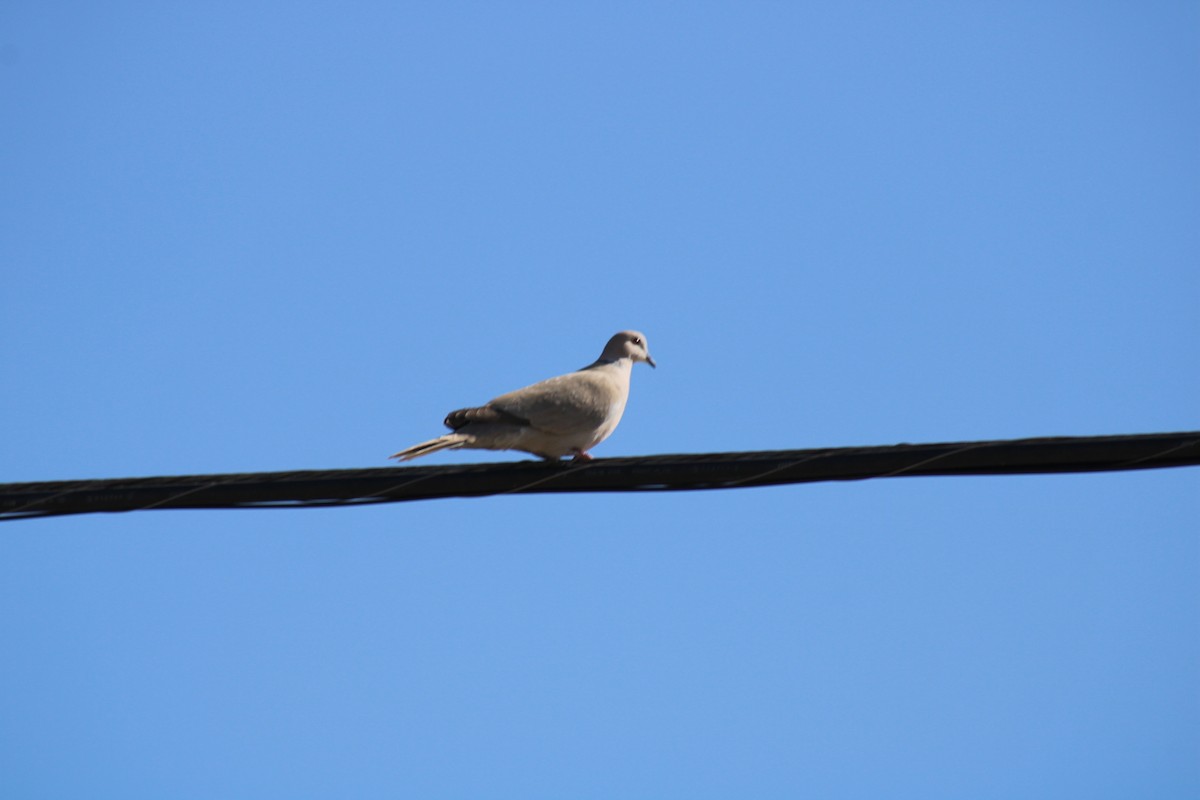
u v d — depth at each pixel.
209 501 14.07
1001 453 13.03
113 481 14.08
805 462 13.46
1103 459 12.87
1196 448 12.66
